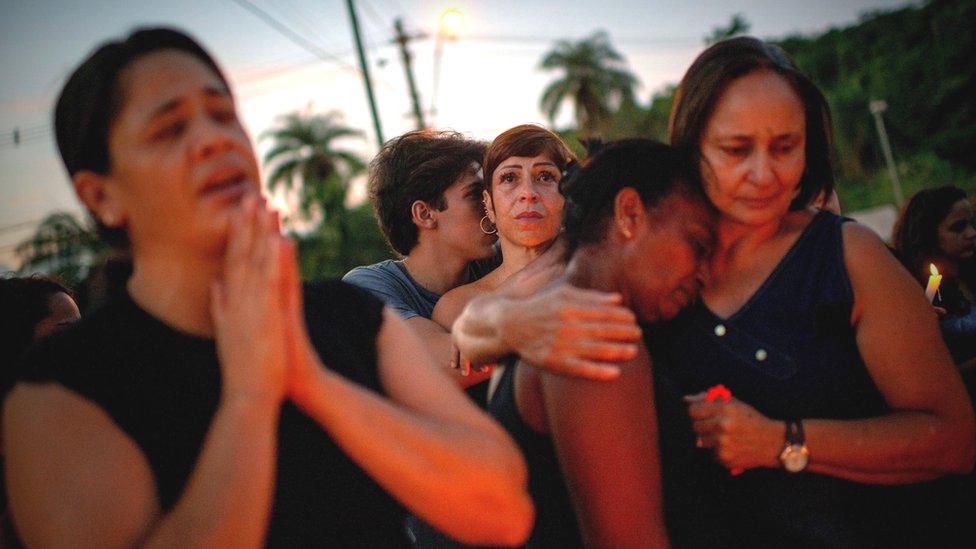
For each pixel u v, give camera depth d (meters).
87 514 0.97
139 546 0.98
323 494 1.18
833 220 1.53
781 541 1.50
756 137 1.41
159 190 1.08
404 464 1.09
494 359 1.51
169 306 1.14
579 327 1.24
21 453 1.01
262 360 1.02
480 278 3.08
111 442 1.03
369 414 1.09
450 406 1.24
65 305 2.29
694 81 1.49
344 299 1.37
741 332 1.50
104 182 1.13
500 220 2.68
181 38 1.15
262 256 1.04
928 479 1.49
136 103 1.08
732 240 1.52
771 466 1.43
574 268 1.47
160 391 1.09
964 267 3.44
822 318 1.47
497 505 1.14
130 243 1.17
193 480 0.98
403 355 1.32
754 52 1.46
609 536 1.32
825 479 1.49
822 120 1.53
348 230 35.94
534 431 1.48
